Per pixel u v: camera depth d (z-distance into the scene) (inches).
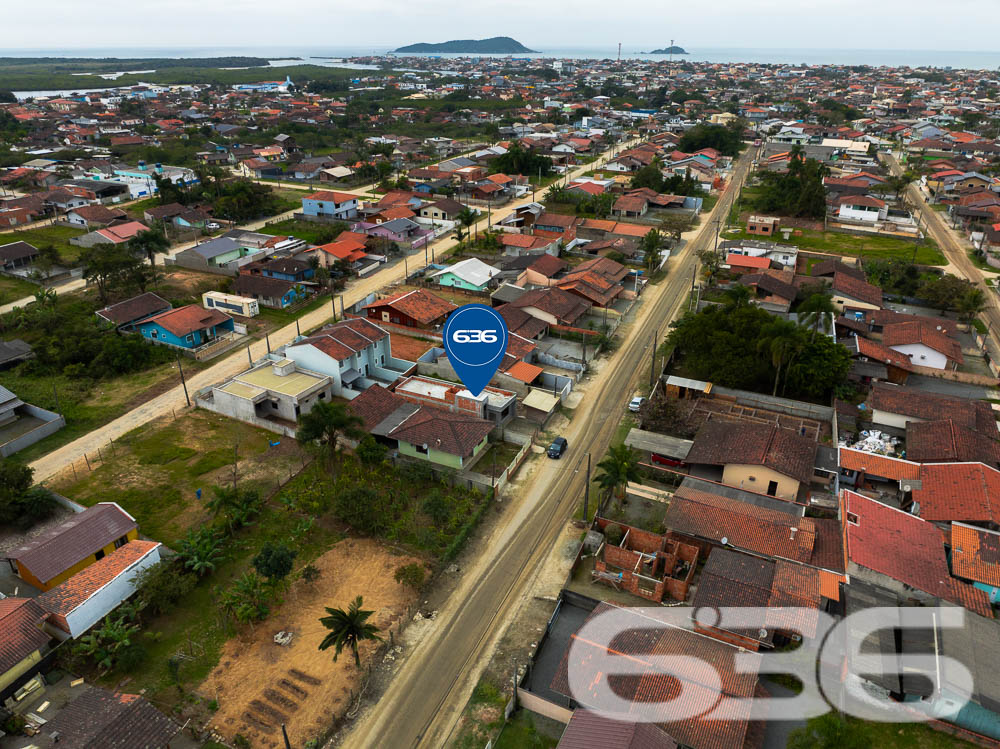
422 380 2650.1
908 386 2751.0
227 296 3393.2
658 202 5595.5
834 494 2022.6
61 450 2285.9
